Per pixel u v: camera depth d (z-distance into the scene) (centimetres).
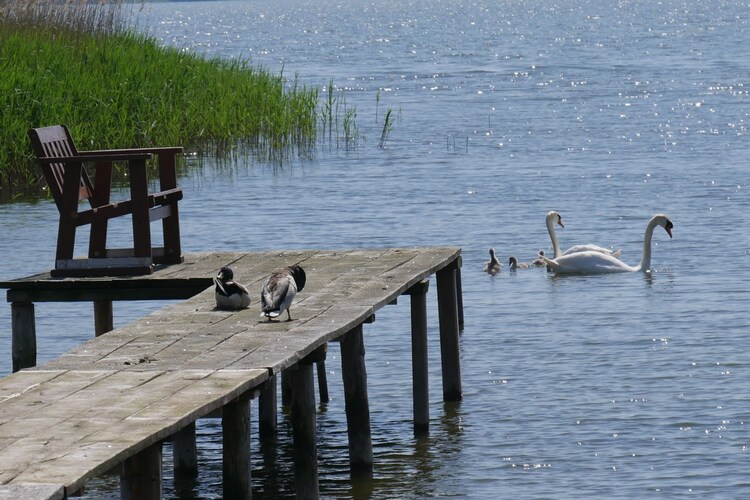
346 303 1141
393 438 1268
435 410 1359
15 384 892
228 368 916
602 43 8912
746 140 3631
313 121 3850
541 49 8400
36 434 766
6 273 2025
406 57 7856
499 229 2423
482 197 2783
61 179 1378
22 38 3347
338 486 1134
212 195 2859
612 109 4538
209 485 1156
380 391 1432
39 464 707
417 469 1173
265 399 1307
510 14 16625
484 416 1330
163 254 1405
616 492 1098
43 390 873
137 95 3206
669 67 6462
